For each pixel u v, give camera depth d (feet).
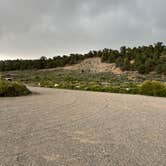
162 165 15.85
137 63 393.09
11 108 42.16
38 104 49.29
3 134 23.04
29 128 26.03
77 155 17.48
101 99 65.26
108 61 472.44
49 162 15.96
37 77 291.79
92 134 24.04
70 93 89.35
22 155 17.16
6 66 501.15
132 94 95.76
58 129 25.86
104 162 16.20
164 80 258.78
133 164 15.94
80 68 470.80
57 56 550.36
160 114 38.91
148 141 21.77
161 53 438.40
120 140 21.97
